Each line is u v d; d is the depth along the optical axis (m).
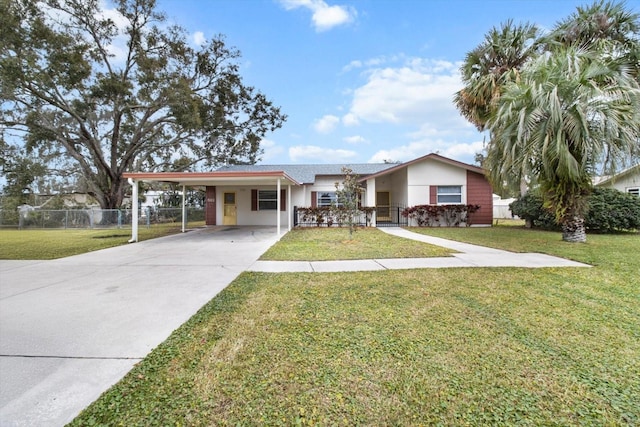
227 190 17.27
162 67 19.05
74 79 16.77
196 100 20.14
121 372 2.33
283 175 10.12
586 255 6.84
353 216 12.73
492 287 4.46
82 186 26.34
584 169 8.13
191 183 14.09
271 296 4.15
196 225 18.56
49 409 1.91
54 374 2.31
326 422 1.78
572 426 1.73
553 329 3.01
